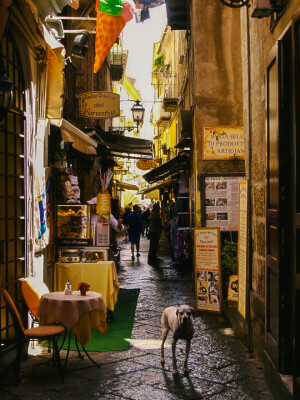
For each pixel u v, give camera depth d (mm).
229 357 5688
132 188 30469
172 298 9461
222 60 10586
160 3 7375
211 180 10141
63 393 4625
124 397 4504
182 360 5609
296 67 3736
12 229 5977
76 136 8211
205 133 10352
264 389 4668
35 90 6363
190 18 12117
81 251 7719
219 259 7680
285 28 4086
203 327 7141
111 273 7512
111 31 6141
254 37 5895
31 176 6199
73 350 6062
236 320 6699
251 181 6090
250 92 6164
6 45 5637
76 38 9141
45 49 6281
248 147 6195
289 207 4230
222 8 10656
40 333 5020
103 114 11352
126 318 7828
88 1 11523
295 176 3768
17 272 6008
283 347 4270
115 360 5648
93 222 8195
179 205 14477
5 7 4375
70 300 5359
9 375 5152
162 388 4723
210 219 10078
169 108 22469
